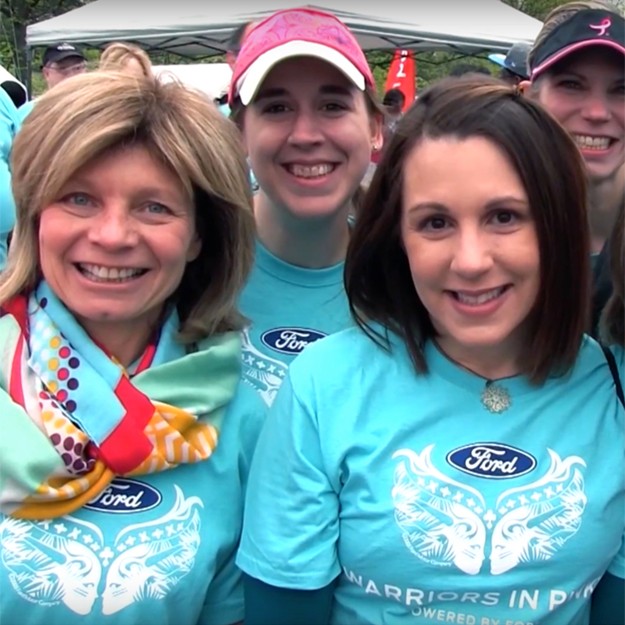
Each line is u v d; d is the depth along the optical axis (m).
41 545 1.40
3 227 2.80
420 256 1.36
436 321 1.43
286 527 1.41
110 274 1.44
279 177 1.97
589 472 1.41
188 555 1.47
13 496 1.39
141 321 1.56
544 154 1.32
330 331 1.99
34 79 11.59
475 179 1.29
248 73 1.97
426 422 1.41
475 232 1.31
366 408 1.43
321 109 1.95
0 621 1.41
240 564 1.47
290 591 1.40
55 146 1.39
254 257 1.76
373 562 1.37
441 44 7.79
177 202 1.47
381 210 1.46
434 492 1.36
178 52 8.84
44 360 1.46
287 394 1.46
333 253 2.04
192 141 1.46
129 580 1.42
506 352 1.45
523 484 1.38
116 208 1.41
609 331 1.55
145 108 1.42
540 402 1.44
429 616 1.37
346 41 2.00
